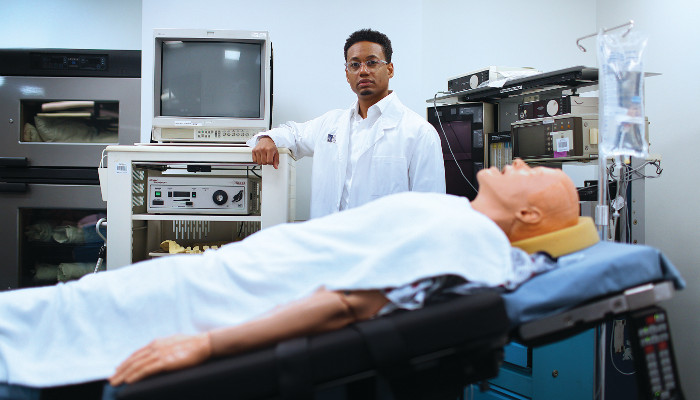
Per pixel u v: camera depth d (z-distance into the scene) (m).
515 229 1.12
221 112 2.13
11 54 2.31
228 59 2.13
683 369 2.26
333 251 1.07
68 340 1.07
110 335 1.07
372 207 1.13
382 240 1.06
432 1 2.77
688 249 2.26
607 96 1.38
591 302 0.98
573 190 1.16
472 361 0.97
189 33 2.08
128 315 1.08
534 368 1.83
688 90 2.27
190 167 2.18
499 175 1.18
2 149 2.31
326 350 0.84
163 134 2.12
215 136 2.12
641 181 2.00
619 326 1.91
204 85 2.13
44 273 2.36
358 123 2.10
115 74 2.34
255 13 2.65
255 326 0.89
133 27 2.69
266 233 1.18
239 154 1.84
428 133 2.00
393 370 0.86
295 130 2.15
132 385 0.79
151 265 1.13
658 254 1.04
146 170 2.08
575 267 0.98
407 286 0.98
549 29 2.85
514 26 2.83
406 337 0.87
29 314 1.08
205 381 0.80
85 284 1.11
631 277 1.00
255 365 0.82
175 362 0.83
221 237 2.24
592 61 2.88
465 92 2.38
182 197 1.92
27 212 2.34
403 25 2.68
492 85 2.27
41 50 2.31
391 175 2.00
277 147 1.88
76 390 1.13
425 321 0.88
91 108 2.43
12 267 2.29
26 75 2.31
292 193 2.12
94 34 2.67
